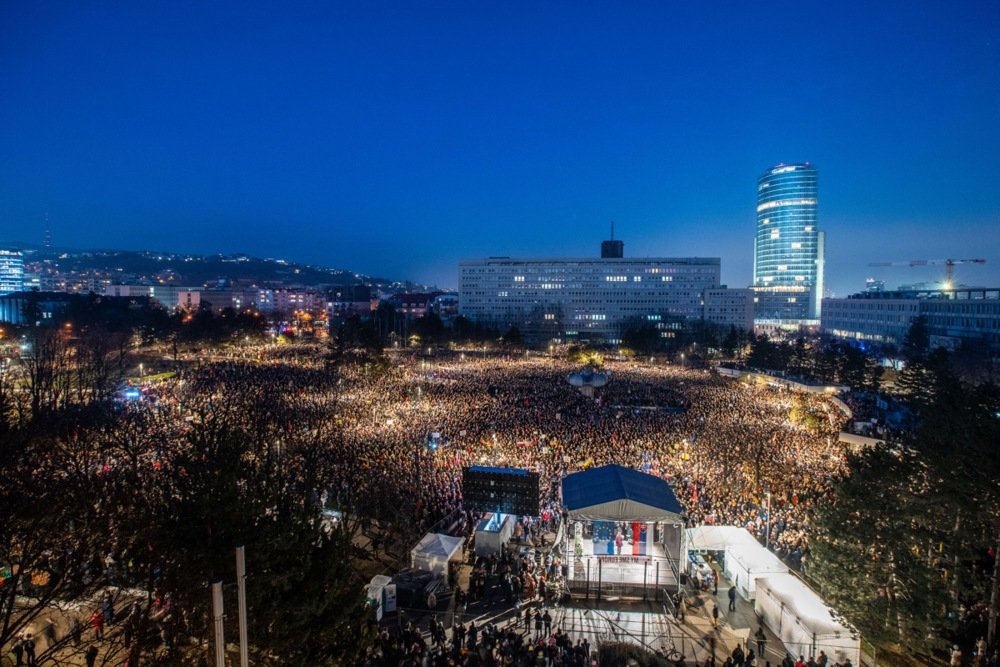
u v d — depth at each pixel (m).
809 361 126.38
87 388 63.94
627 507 28.17
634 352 164.25
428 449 51.66
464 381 99.81
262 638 16.78
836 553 26.81
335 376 95.56
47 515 20.69
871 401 80.75
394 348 182.50
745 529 31.86
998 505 23.62
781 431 62.00
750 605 28.02
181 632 17.42
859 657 23.39
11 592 17.78
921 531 25.19
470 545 35.16
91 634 21.16
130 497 23.84
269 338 175.25
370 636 19.22
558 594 28.53
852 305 192.12
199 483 17.61
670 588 28.53
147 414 52.44
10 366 72.06
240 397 65.50
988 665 21.94
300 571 17.27
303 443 43.69
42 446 33.03
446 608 27.72
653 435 58.81
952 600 24.91
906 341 142.50
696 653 24.12
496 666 21.34
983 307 129.25
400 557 32.53
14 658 18.77
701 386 99.81
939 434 29.42
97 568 21.05
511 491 35.31
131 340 138.75
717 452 51.94
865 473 27.02
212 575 16.09
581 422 66.12
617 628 25.77
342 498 37.44
